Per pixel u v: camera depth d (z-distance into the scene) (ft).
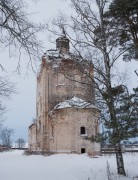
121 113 51.75
